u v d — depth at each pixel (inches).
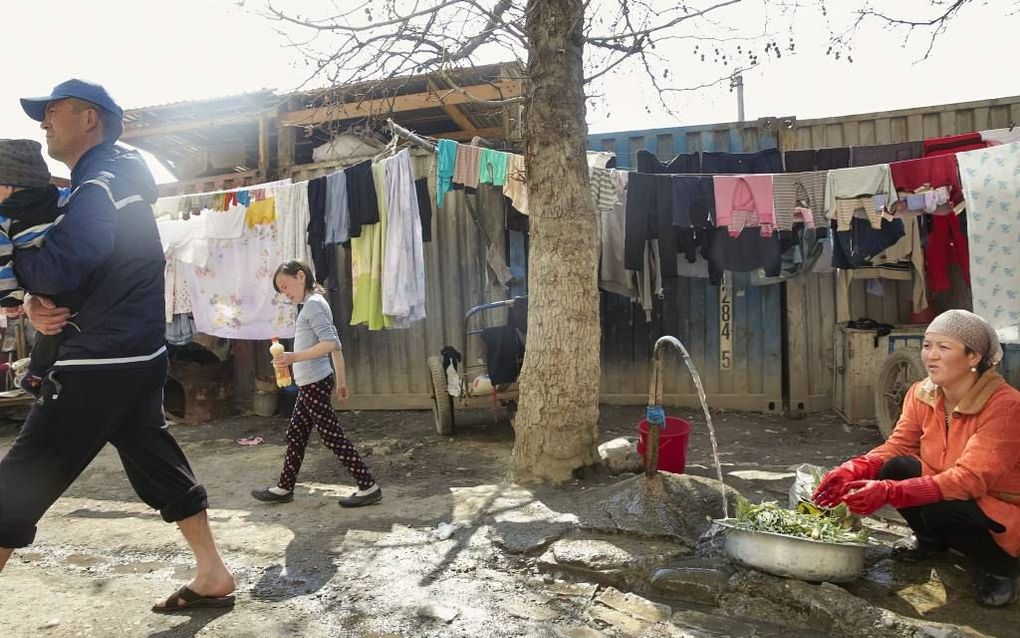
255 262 249.0
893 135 240.2
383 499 161.6
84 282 89.2
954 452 102.3
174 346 279.7
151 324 93.5
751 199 207.6
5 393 290.4
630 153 259.9
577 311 159.3
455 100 249.9
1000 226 172.1
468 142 349.1
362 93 197.3
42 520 154.6
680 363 259.3
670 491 133.5
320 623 100.8
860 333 223.3
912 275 231.1
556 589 110.6
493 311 264.1
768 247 220.1
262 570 120.3
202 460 216.8
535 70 161.8
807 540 100.8
